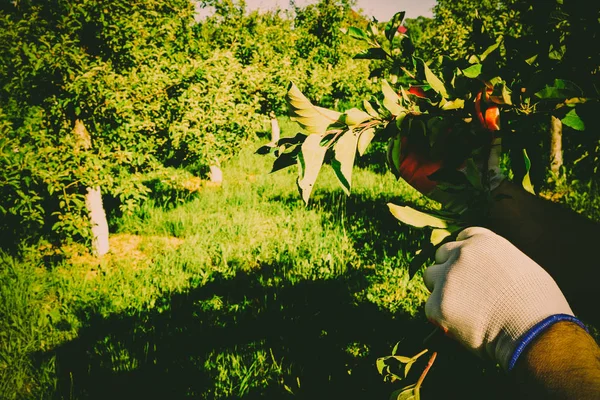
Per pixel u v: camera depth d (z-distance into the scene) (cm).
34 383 286
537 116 67
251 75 725
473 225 66
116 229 594
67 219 427
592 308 63
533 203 66
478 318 52
